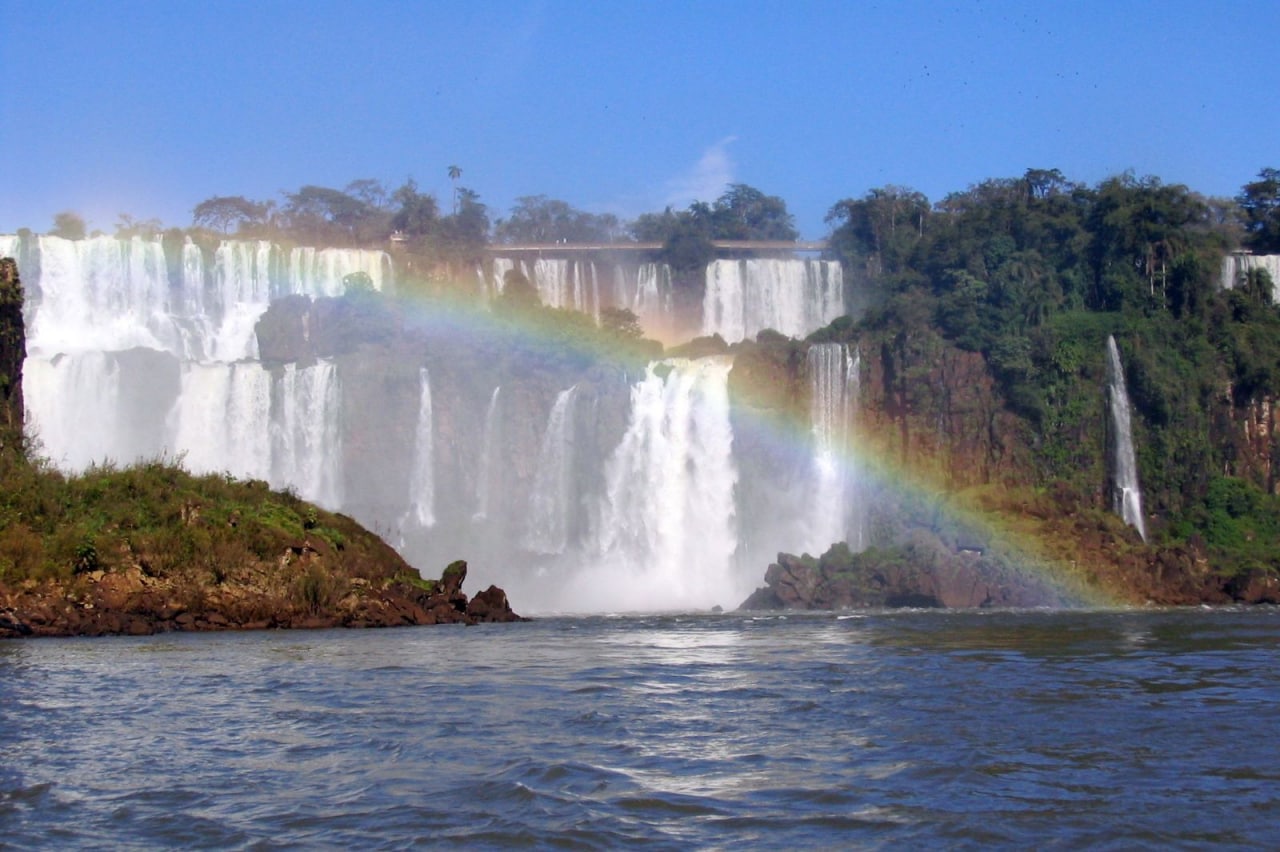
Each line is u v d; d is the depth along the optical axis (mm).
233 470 107188
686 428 112688
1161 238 123688
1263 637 56094
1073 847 19672
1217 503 113625
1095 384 114000
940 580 92688
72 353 106250
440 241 139125
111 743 26766
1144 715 30594
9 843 19828
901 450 112938
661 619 74750
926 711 31156
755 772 24266
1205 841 19984
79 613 53125
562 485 112188
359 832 20297
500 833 20172
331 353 113688
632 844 19781
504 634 56188
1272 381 117500
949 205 154250
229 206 160750
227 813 21375
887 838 20125
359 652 45188
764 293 134000
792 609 91812
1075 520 103562
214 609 55969
